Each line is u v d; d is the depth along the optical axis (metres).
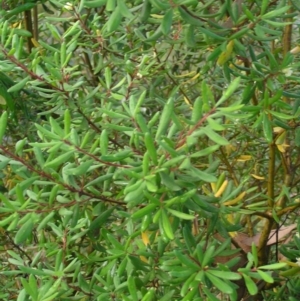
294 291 0.75
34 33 1.17
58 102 0.78
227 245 0.65
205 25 0.71
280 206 0.96
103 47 0.95
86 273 0.85
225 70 0.75
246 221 1.10
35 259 0.79
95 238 0.83
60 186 0.66
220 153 1.04
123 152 0.58
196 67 1.08
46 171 0.69
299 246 0.75
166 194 0.58
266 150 1.08
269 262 0.98
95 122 0.79
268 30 0.68
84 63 1.14
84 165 0.59
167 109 0.57
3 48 0.73
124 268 0.66
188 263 0.56
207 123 0.58
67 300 0.73
